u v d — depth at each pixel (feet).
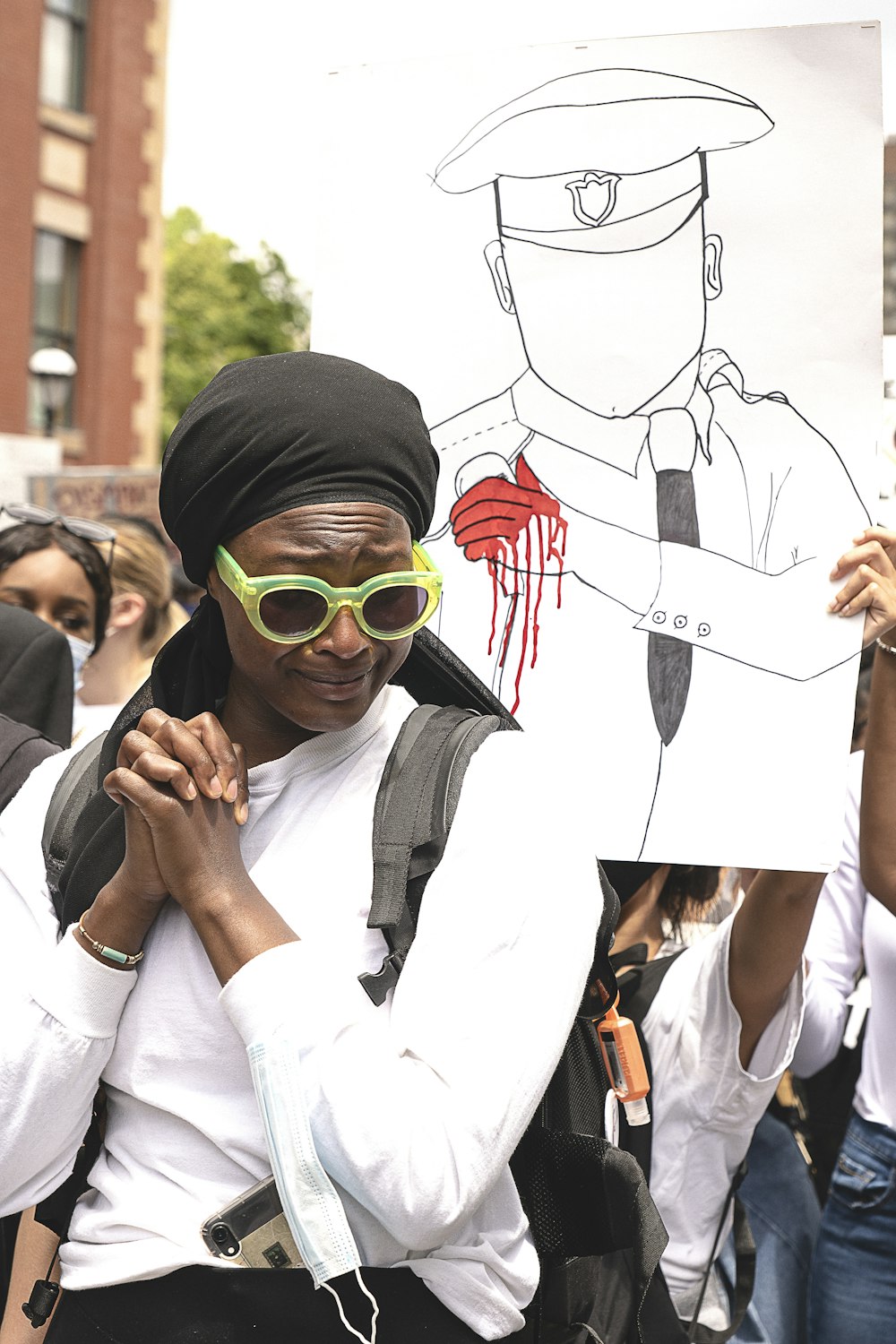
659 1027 6.68
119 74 63.05
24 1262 5.09
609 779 5.81
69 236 62.08
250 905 4.12
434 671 5.05
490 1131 3.94
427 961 4.10
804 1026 8.08
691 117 5.86
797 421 5.76
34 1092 4.24
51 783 4.88
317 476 4.15
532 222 6.02
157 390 67.26
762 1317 7.38
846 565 5.64
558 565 5.98
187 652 4.86
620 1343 5.19
